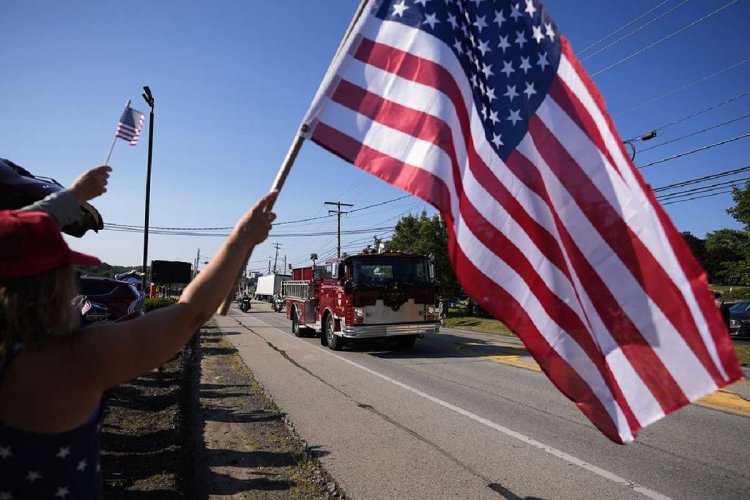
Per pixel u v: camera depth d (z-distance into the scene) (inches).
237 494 164.6
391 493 164.7
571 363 94.0
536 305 97.4
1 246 47.5
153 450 193.6
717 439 220.8
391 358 476.7
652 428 237.9
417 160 99.8
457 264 97.9
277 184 97.3
